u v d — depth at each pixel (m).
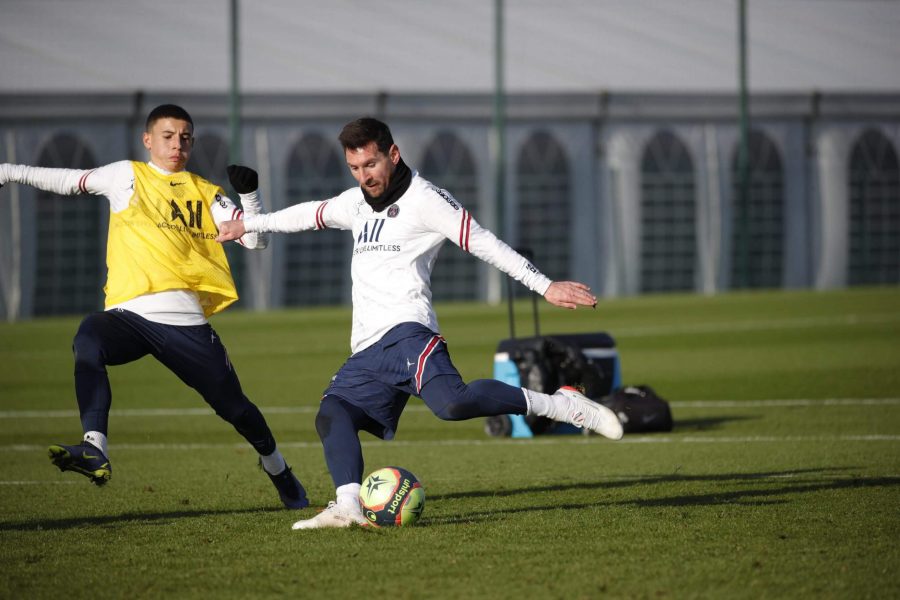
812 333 67.56
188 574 17.14
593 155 107.38
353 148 19.25
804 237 111.31
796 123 110.31
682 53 112.94
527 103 105.38
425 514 21.75
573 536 19.23
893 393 44.34
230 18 101.38
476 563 17.38
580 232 107.50
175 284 20.88
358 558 17.81
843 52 115.06
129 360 21.12
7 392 50.16
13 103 97.75
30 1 110.50
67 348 70.50
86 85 99.44
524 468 29.00
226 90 101.44
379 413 20.27
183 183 21.69
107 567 17.67
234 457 32.34
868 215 111.69
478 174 105.31
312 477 28.12
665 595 15.48
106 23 109.19
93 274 101.94
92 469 19.28
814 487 24.36
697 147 108.81
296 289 105.12
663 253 109.00
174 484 27.06
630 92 106.38
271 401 46.28
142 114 99.88
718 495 23.47
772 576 16.38
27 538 20.00
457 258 109.00
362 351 20.00
